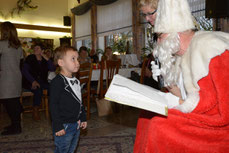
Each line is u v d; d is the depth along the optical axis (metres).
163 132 0.93
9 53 2.91
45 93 3.98
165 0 0.95
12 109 3.03
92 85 4.66
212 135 0.89
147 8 1.06
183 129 0.92
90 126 3.39
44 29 11.96
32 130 3.27
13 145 2.63
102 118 3.89
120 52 8.37
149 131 0.95
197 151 0.90
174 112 0.93
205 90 0.88
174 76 1.03
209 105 0.87
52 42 12.41
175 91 1.07
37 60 3.96
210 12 4.48
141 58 7.37
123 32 8.94
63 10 12.75
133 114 4.17
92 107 4.93
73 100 1.74
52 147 2.55
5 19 11.10
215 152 0.89
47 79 4.06
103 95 4.07
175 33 0.94
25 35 11.66
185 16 0.94
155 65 1.18
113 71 4.05
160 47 1.00
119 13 8.92
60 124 1.63
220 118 0.85
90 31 10.83
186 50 0.97
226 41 0.91
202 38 0.92
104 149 2.44
